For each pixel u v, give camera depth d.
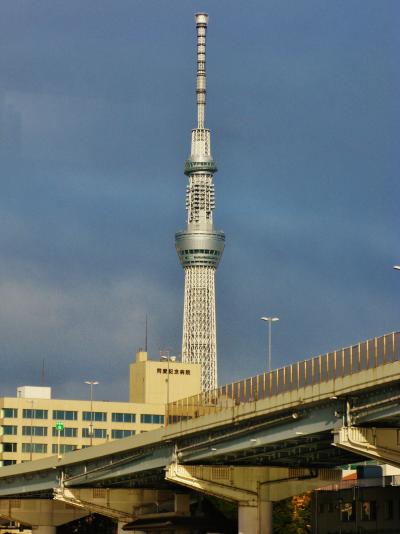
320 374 117.81
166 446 156.12
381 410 109.44
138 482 185.25
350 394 113.00
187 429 146.12
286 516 188.62
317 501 171.50
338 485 172.62
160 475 171.50
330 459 143.50
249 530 150.12
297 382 122.25
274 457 143.75
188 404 152.75
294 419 123.94
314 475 150.38
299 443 130.00
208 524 178.75
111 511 192.88
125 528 188.38
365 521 158.38
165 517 183.75
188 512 184.00
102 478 178.50
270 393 128.00
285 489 150.50
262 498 150.62
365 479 166.88
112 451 170.00
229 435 137.00
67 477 192.25
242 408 133.00
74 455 184.50
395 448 114.00
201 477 151.38
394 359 106.12
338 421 116.25
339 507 165.38
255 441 132.50
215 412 141.12
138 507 192.88
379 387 109.06
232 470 151.38
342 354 114.31
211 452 143.62
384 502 154.75
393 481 161.38
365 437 113.38
